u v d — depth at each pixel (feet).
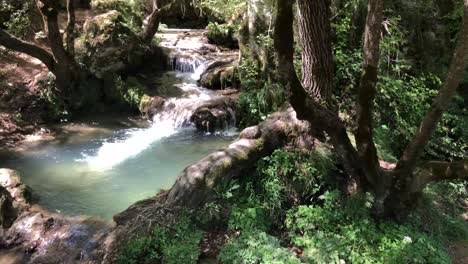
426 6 32.01
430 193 22.43
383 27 29.09
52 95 33.53
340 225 19.67
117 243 18.39
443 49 33.27
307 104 16.81
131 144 29.96
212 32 49.11
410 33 31.30
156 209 19.89
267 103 30.81
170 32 54.39
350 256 17.98
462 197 25.58
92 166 26.61
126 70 38.01
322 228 19.65
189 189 19.97
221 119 32.30
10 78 33.65
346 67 27.20
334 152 22.27
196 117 32.27
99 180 24.88
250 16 31.99
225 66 38.81
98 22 36.06
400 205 19.56
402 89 28.14
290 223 20.11
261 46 31.50
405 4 31.17
